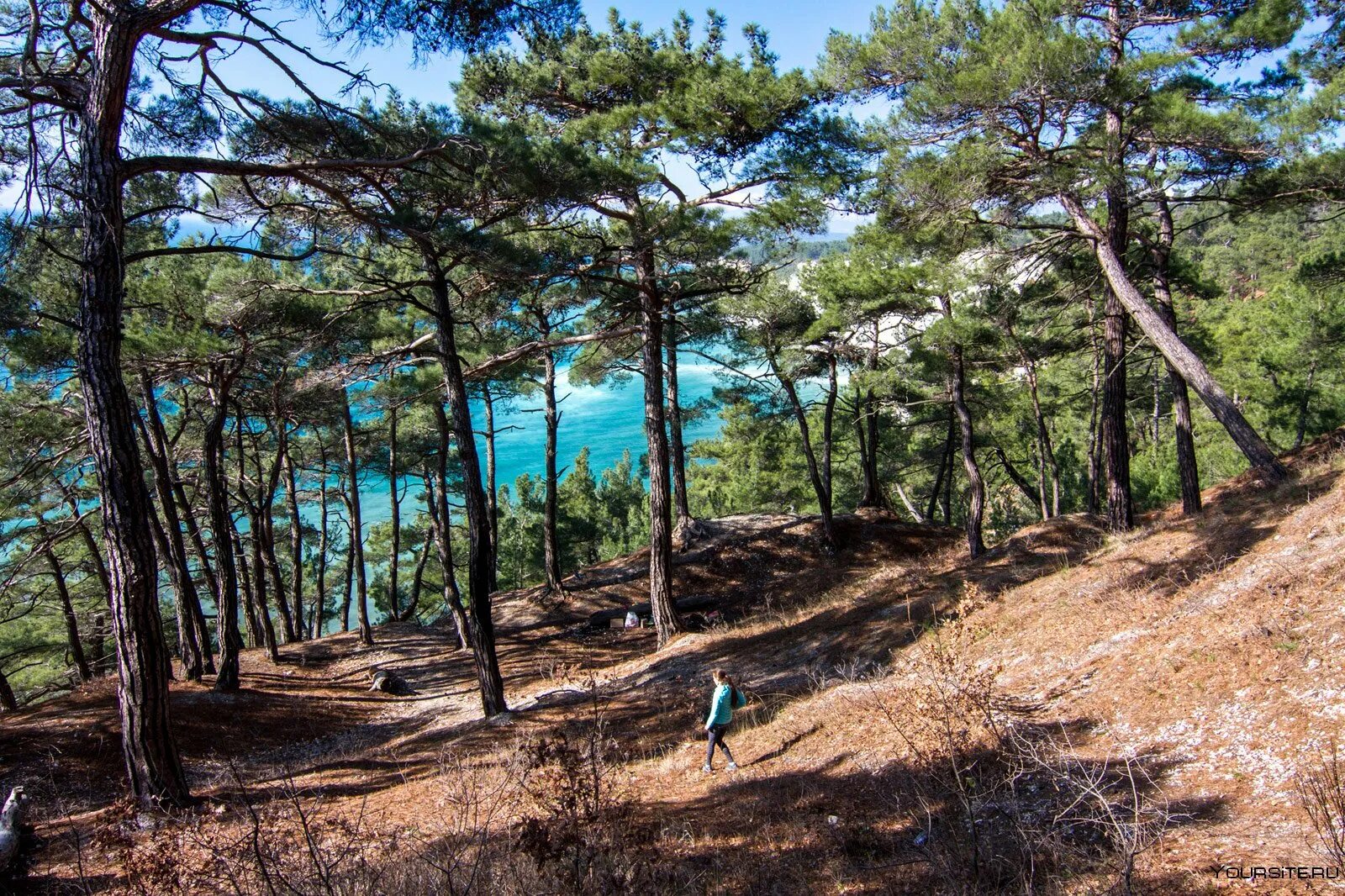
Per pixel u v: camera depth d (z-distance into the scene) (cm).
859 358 2692
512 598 2725
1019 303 2005
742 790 901
